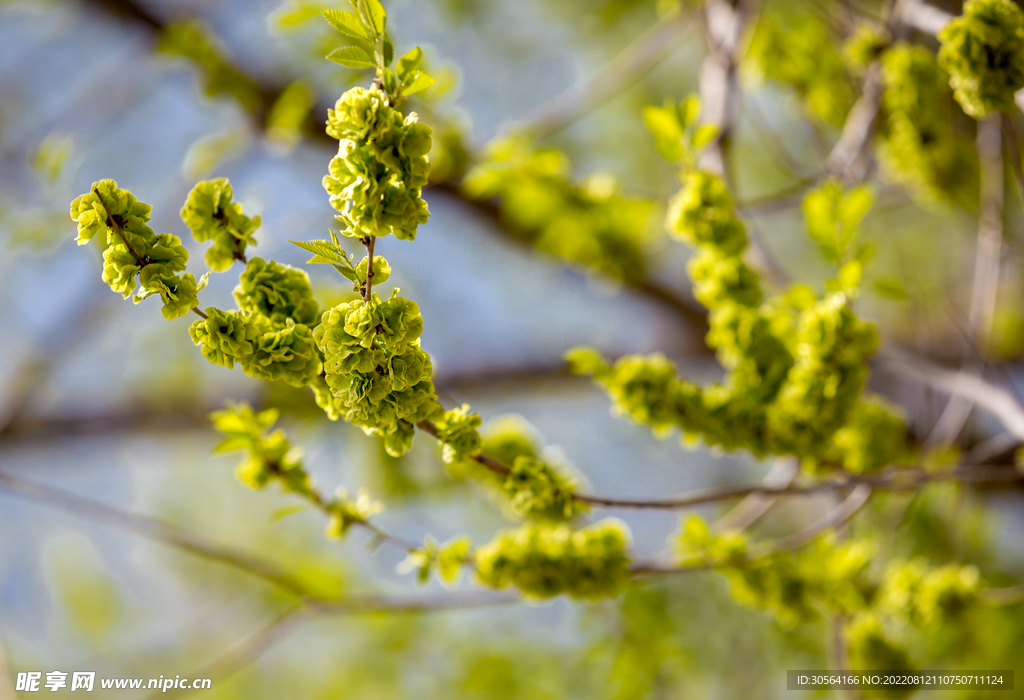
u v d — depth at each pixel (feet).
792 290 4.23
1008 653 5.87
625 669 5.89
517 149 5.54
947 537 6.50
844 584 4.51
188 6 8.27
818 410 4.22
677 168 4.97
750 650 7.17
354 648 8.18
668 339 10.82
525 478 4.09
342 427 6.82
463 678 7.04
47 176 5.29
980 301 4.86
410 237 3.73
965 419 5.24
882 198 7.45
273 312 3.88
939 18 4.44
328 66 6.08
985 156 4.63
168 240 3.80
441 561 4.20
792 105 6.64
